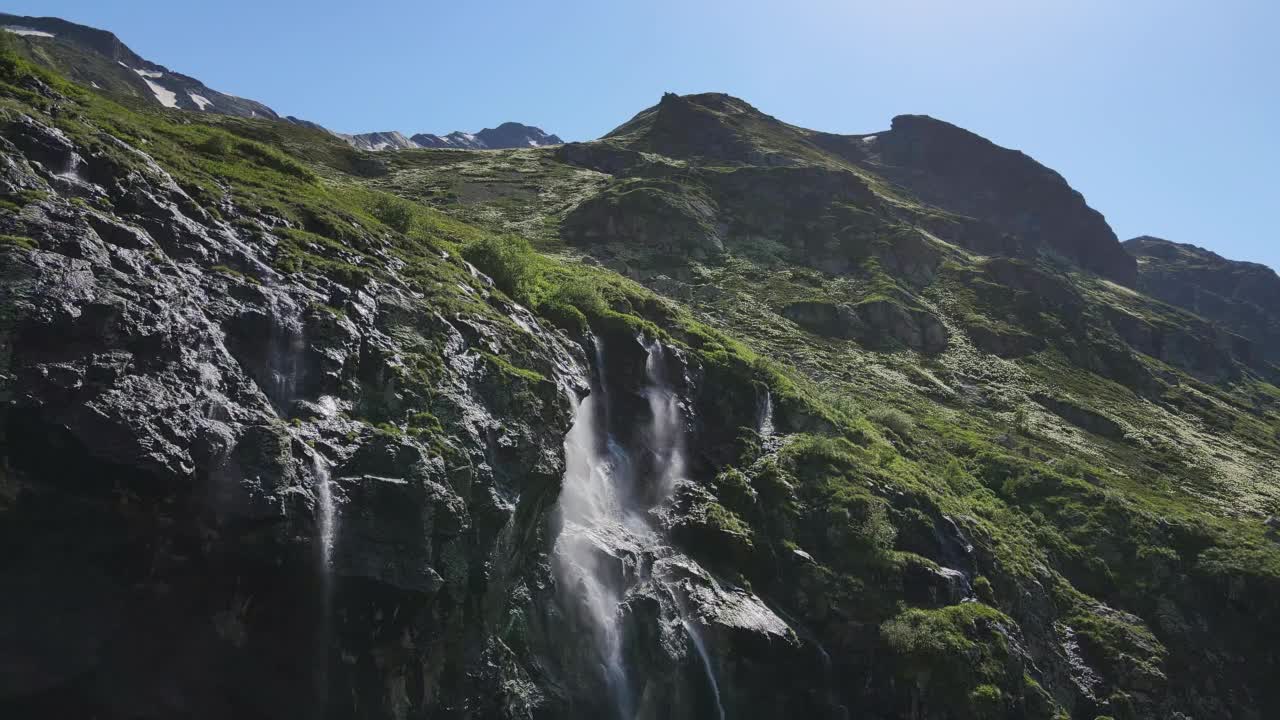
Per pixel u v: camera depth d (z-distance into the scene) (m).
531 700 35.00
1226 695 59.84
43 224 27.12
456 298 42.78
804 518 52.66
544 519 39.88
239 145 53.75
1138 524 70.75
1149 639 60.09
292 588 27.66
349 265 37.91
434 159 155.62
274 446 27.94
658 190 124.44
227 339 29.98
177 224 32.62
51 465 24.09
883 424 76.00
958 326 118.88
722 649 41.94
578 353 49.88
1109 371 124.19
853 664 46.81
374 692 29.19
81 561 24.72
